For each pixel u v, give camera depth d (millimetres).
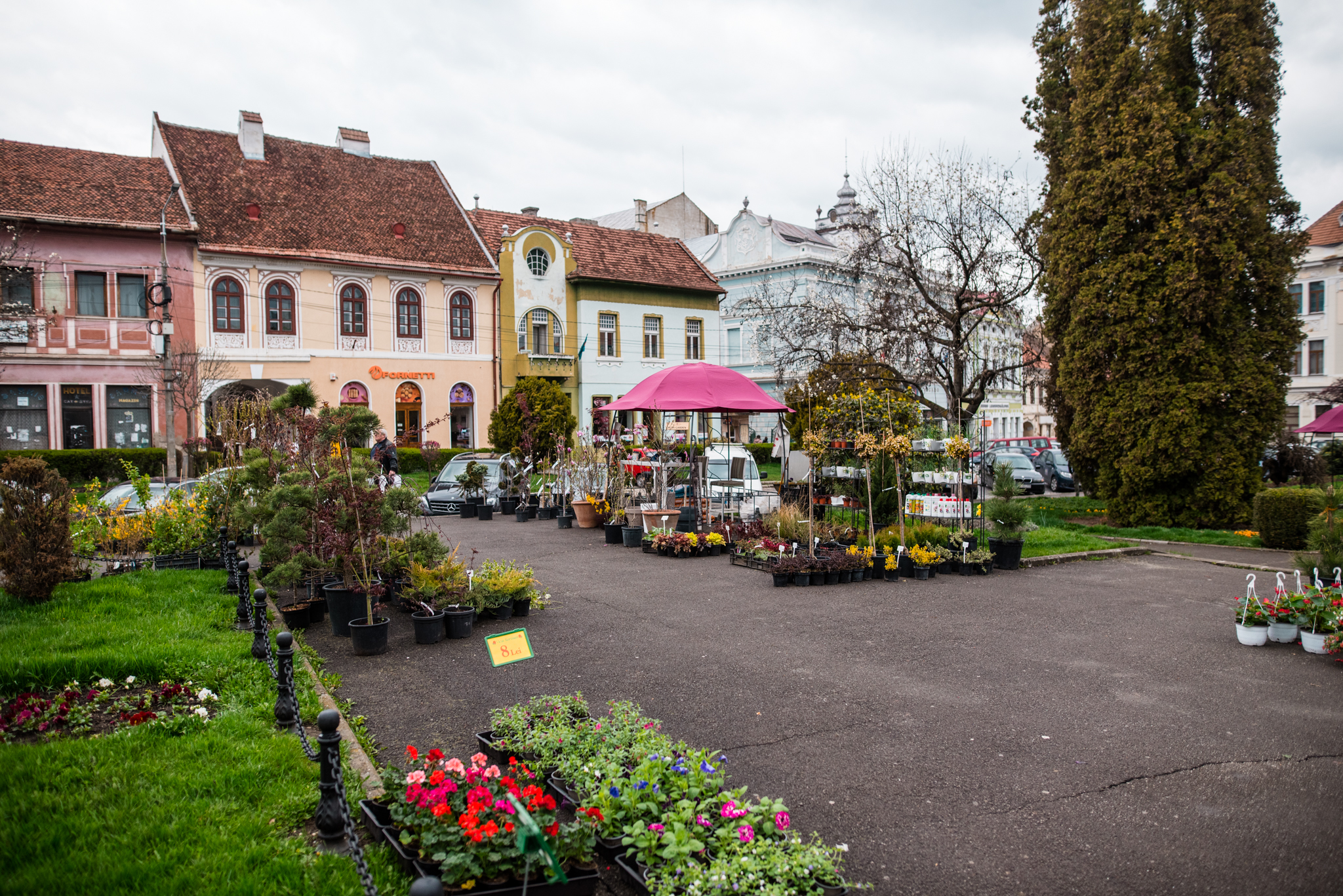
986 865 3785
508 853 3322
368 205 32469
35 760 4379
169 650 6551
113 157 27641
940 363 21344
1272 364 16797
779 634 8031
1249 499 16844
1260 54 16344
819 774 4773
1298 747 5191
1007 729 5504
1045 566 12578
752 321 44875
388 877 3449
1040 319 21609
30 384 24891
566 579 10914
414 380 32094
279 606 8938
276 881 3355
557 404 26219
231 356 27875
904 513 12578
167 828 3713
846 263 23906
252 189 29719
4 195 24422
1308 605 7730
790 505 14016
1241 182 16188
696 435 21094
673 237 52500
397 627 8367
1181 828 4133
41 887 3242
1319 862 3805
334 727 3742
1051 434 64875
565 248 36469
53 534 8328
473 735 5383
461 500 19406
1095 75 17500
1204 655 7348
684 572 11531
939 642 7758
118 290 26000
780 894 3127
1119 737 5352
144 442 26594
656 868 3412
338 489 8109
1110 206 17188
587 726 4723
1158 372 16812
